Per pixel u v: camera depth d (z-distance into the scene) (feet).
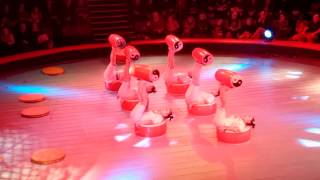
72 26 50.49
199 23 51.42
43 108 31.01
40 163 23.26
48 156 23.66
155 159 23.62
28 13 48.11
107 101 33.09
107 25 51.93
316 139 25.45
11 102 33.01
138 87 26.81
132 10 52.47
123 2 52.34
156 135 26.40
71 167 22.97
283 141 25.30
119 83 35.06
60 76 40.11
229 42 47.78
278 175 21.50
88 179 21.76
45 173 22.38
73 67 43.37
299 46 44.29
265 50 46.47
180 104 32.09
